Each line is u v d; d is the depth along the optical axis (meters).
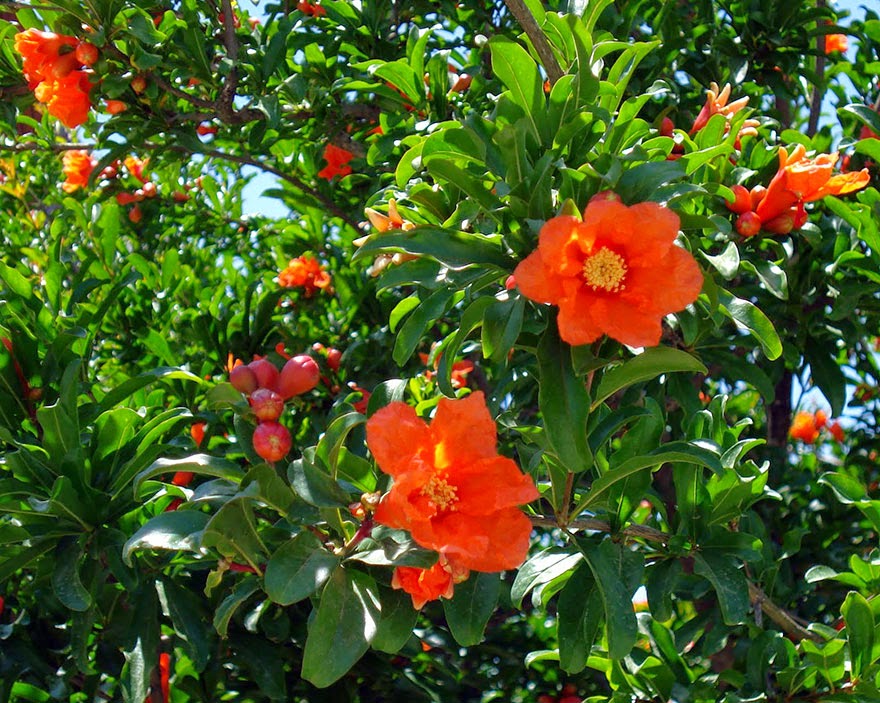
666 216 1.73
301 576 1.78
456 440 1.77
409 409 1.78
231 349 4.38
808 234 3.09
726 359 3.32
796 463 4.97
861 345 4.18
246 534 1.92
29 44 3.58
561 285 1.75
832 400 3.62
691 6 4.62
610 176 1.92
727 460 2.73
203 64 3.93
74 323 3.26
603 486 2.22
